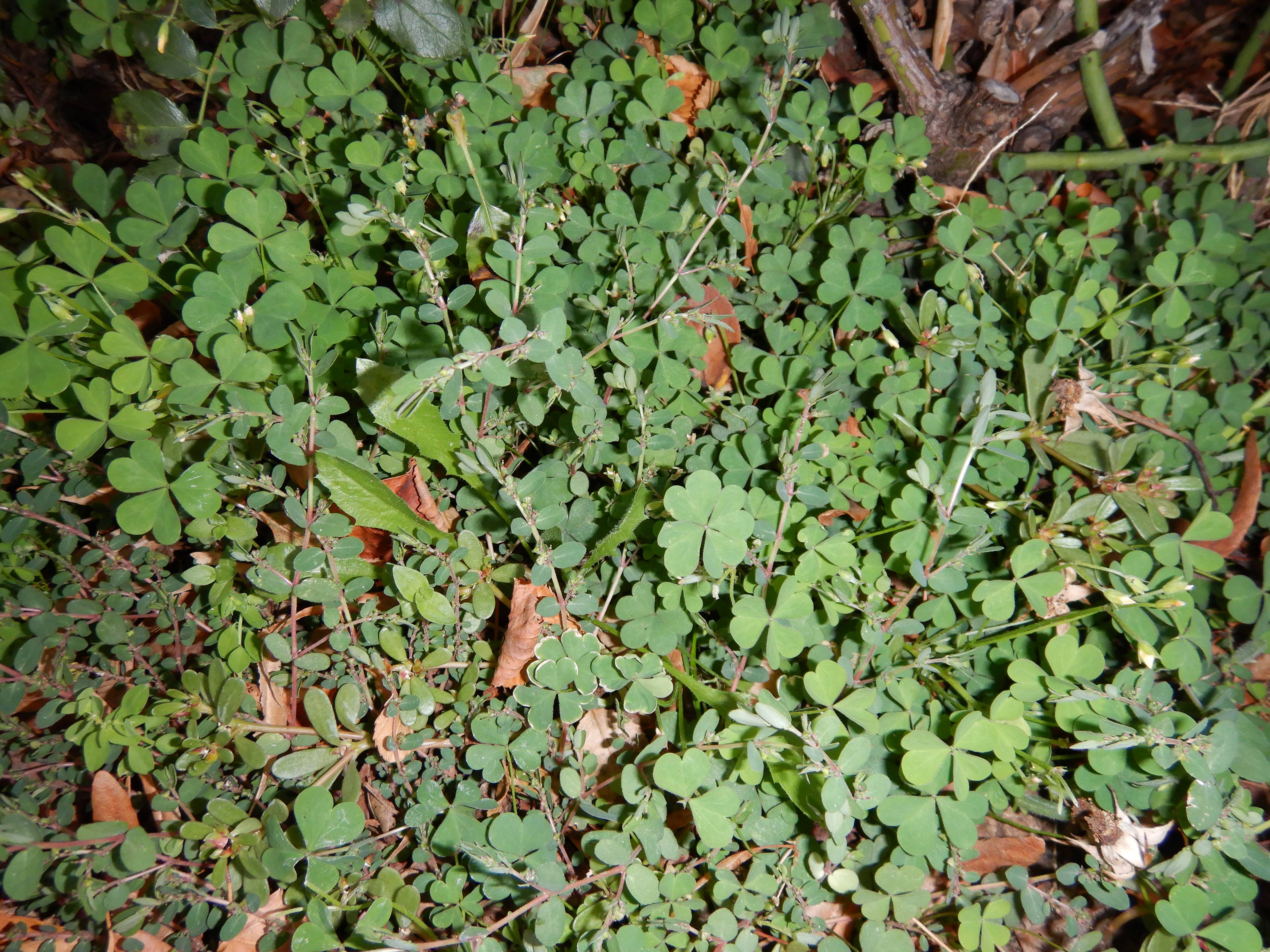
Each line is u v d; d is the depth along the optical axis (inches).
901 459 11.4
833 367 11.7
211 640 10.0
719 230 12.3
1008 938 9.2
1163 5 13.7
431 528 9.8
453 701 9.7
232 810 9.0
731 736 9.5
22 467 9.9
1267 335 12.6
